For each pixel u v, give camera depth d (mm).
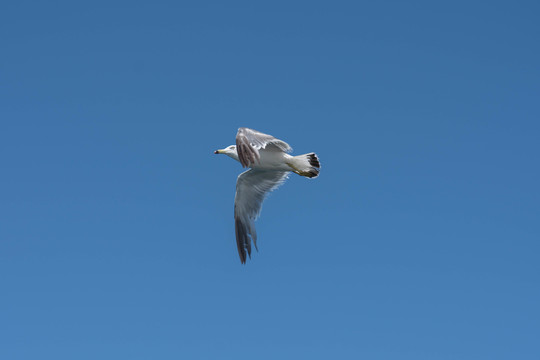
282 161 16062
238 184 17281
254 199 17547
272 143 14891
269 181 17281
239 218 17703
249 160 12383
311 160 16078
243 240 17703
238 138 12586
